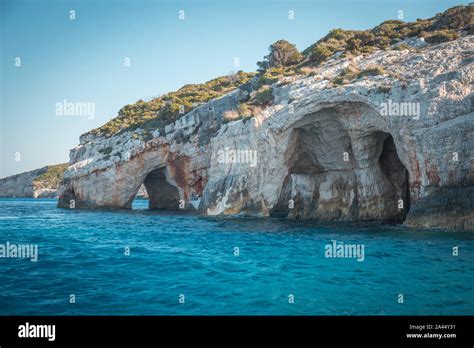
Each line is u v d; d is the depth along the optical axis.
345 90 31.36
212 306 9.88
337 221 33.44
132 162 55.88
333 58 44.88
